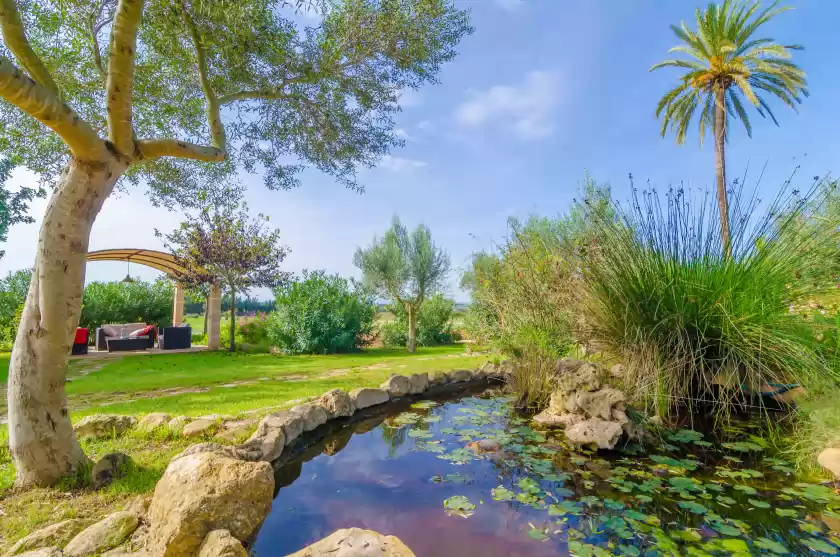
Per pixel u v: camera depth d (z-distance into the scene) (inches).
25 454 86.1
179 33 150.3
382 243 466.6
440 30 190.5
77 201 90.0
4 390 202.5
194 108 190.9
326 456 123.6
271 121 205.9
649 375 140.4
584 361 177.8
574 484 101.5
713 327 139.1
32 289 89.0
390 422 159.2
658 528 79.7
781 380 133.6
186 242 438.9
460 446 131.3
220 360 339.6
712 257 147.6
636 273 150.4
